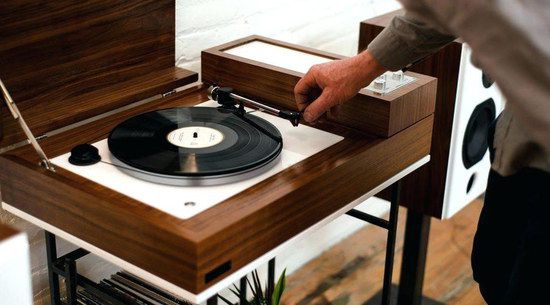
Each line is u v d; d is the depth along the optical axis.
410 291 2.23
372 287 2.44
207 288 1.12
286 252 2.45
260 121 1.43
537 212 1.17
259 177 1.27
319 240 2.59
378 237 2.75
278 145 1.33
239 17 2.03
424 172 2.09
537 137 0.92
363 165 1.38
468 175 2.16
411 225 2.17
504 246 1.32
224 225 1.12
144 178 1.24
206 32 1.94
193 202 1.18
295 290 2.41
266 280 2.39
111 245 1.19
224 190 1.22
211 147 1.31
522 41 0.87
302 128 1.47
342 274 2.51
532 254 1.18
